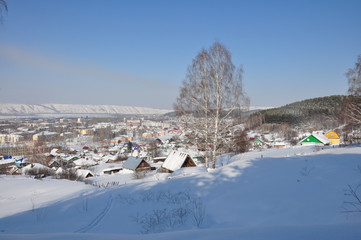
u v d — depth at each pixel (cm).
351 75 2539
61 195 1003
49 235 398
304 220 521
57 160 5716
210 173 1050
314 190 670
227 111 1652
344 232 301
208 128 1672
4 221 670
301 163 971
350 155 1027
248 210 626
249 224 550
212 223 581
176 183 963
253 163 1088
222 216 616
